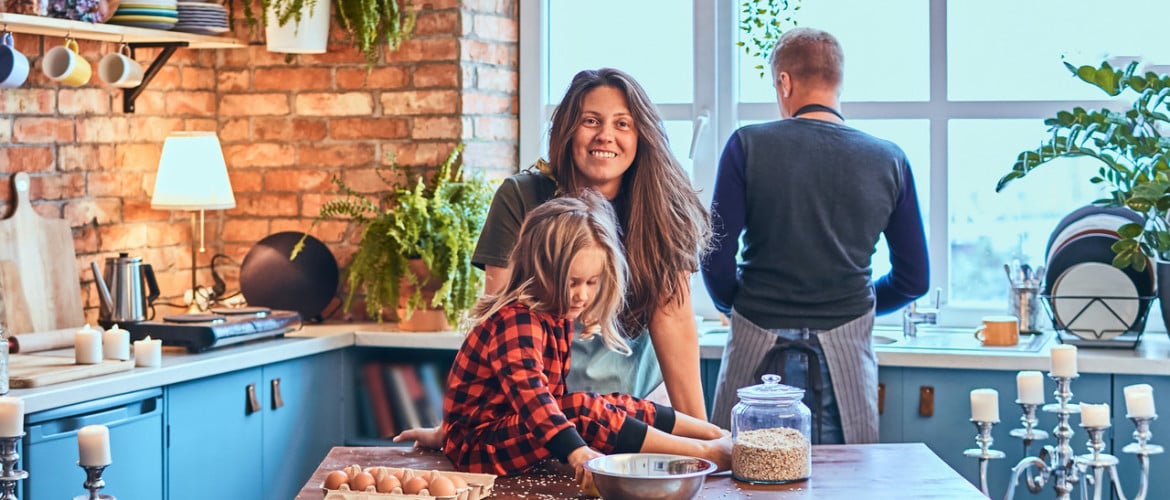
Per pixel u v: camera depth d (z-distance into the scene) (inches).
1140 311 143.9
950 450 144.1
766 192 122.3
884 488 83.2
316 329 164.9
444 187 165.2
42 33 147.9
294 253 163.8
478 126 172.7
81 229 156.5
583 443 83.4
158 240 169.5
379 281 161.6
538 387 84.3
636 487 75.7
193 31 160.4
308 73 174.4
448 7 169.5
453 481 78.9
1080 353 142.4
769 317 123.6
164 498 133.0
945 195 169.3
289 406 152.2
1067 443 108.3
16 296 144.6
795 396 87.4
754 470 84.8
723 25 175.2
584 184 102.5
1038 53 166.4
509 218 103.7
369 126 172.9
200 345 141.2
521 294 86.8
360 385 164.6
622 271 88.0
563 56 181.0
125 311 148.6
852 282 122.9
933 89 169.0
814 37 126.8
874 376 125.0
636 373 105.9
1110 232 145.9
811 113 125.6
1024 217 167.6
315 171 174.9
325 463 90.6
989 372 142.6
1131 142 140.7
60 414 119.3
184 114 173.0
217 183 160.9
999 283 168.9
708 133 176.2
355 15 168.4
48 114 151.5
